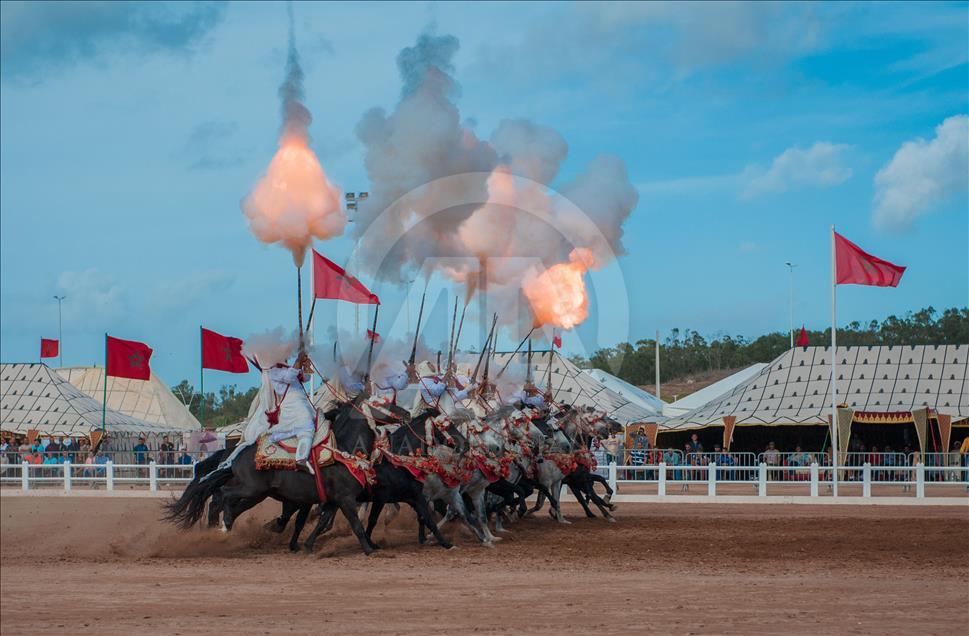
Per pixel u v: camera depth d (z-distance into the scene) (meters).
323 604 14.87
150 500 36.16
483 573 17.50
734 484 37.50
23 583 16.73
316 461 19.66
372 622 13.66
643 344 113.75
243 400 80.38
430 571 17.77
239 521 27.27
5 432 46.78
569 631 13.06
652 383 112.38
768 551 20.22
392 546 21.33
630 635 12.84
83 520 29.16
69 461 42.69
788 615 13.94
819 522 25.92
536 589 15.93
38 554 21.08
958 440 41.97
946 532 23.33
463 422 21.05
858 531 23.69
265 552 20.47
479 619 13.79
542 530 24.36
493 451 21.92
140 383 57.88
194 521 20.20
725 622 13.53
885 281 34.41
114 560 19.53
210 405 81.94
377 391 21.62
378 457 20.19
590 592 15.66
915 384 40.91
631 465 38.94
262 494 20.03
